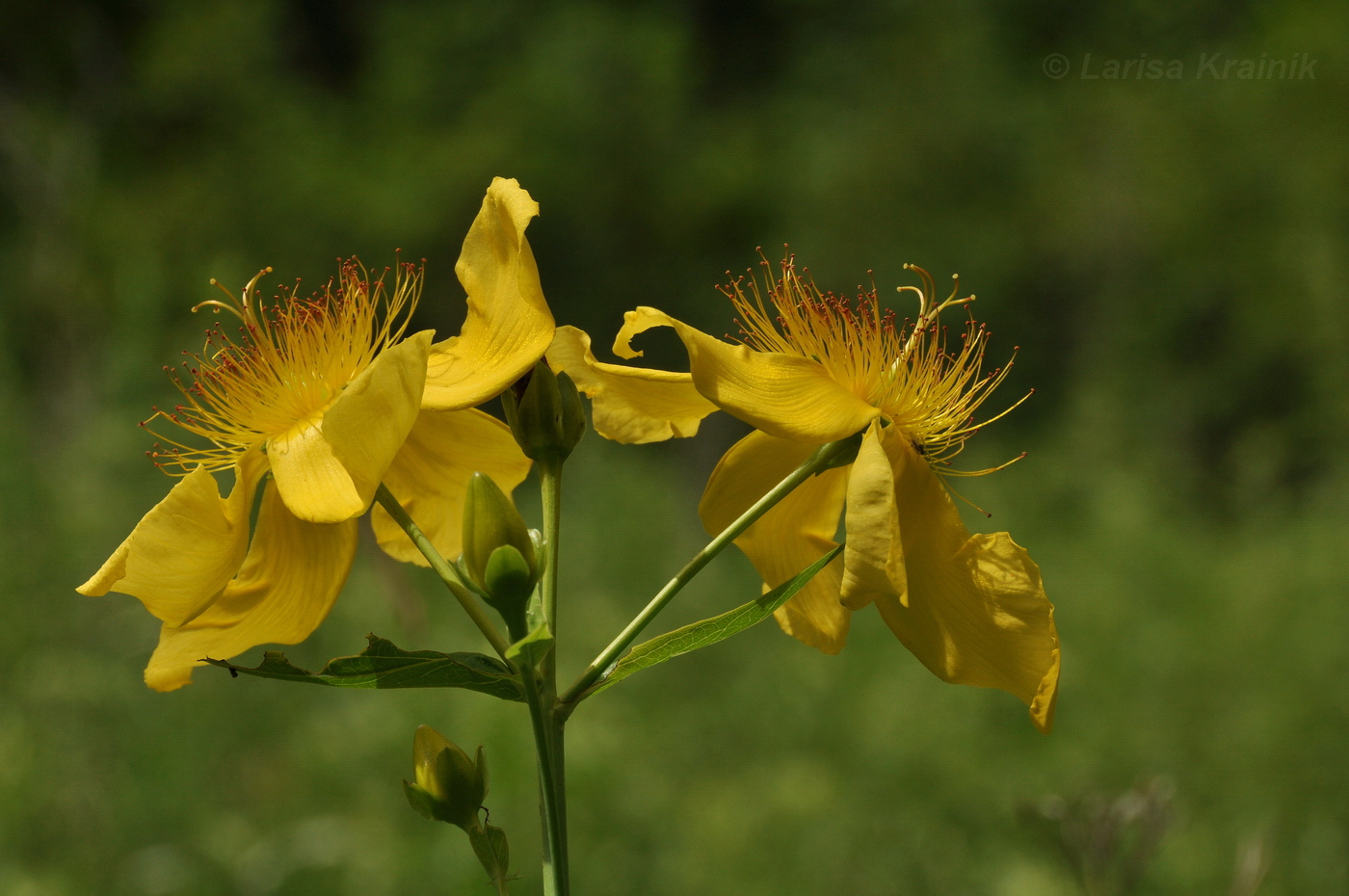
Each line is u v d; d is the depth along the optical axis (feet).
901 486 7.32
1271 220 57.62
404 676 6.01
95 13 68.59
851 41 85.66
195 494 6.46
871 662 25.29
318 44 87.15
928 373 7.63
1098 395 47.93
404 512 6.53
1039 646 6.75
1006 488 39.47
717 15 90.94
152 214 57.67
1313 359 51.06
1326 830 20.12
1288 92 57.06
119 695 19.17
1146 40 70.44
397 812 16.42
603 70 73.15
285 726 20.01
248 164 65.67
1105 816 9.74
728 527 7.18
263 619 7.14
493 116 71.67
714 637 6.30
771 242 75.05
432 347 6.93
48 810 17.26
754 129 80.94
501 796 13.78
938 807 21.07
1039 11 74.08
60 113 55.83
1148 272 65.46
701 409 7.80
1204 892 17.40
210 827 17.40
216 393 7.42
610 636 24.38
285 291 7.65
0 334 29.53
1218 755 22.20
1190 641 25.66
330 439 5.94
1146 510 33.50
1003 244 68.13
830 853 19.10
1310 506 37.37
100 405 28.86
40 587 20.35
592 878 16.37
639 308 7.26
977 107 70.13
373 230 66.03
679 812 19.49
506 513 6.02
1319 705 23.15
